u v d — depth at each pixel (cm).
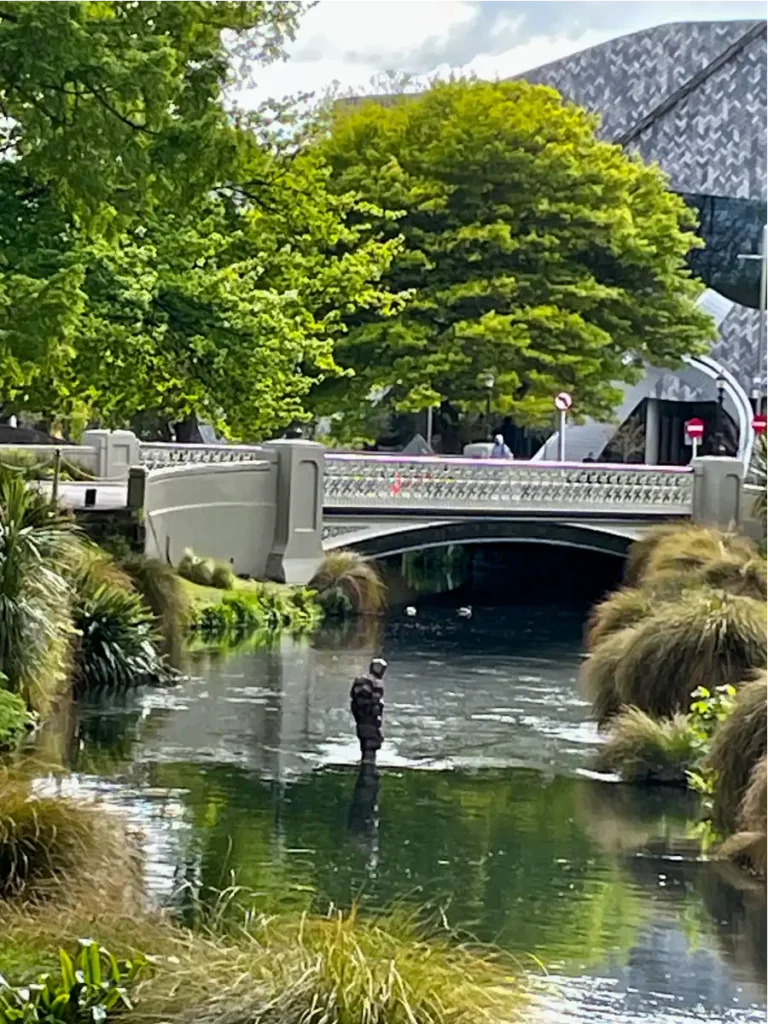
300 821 1342
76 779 1452
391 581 3788
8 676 1652
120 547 2614
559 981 966
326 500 3209
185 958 766
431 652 2516
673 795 1484
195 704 1900
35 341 1684
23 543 1711
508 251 4244
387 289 3841
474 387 4231
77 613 1977
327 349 2839
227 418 2653
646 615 1973
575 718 1903
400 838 1299
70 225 1873
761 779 1274
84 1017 718
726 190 7194
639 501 3528
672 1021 901
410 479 3300
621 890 1165
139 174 1563
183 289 2423
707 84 7231
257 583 2953
